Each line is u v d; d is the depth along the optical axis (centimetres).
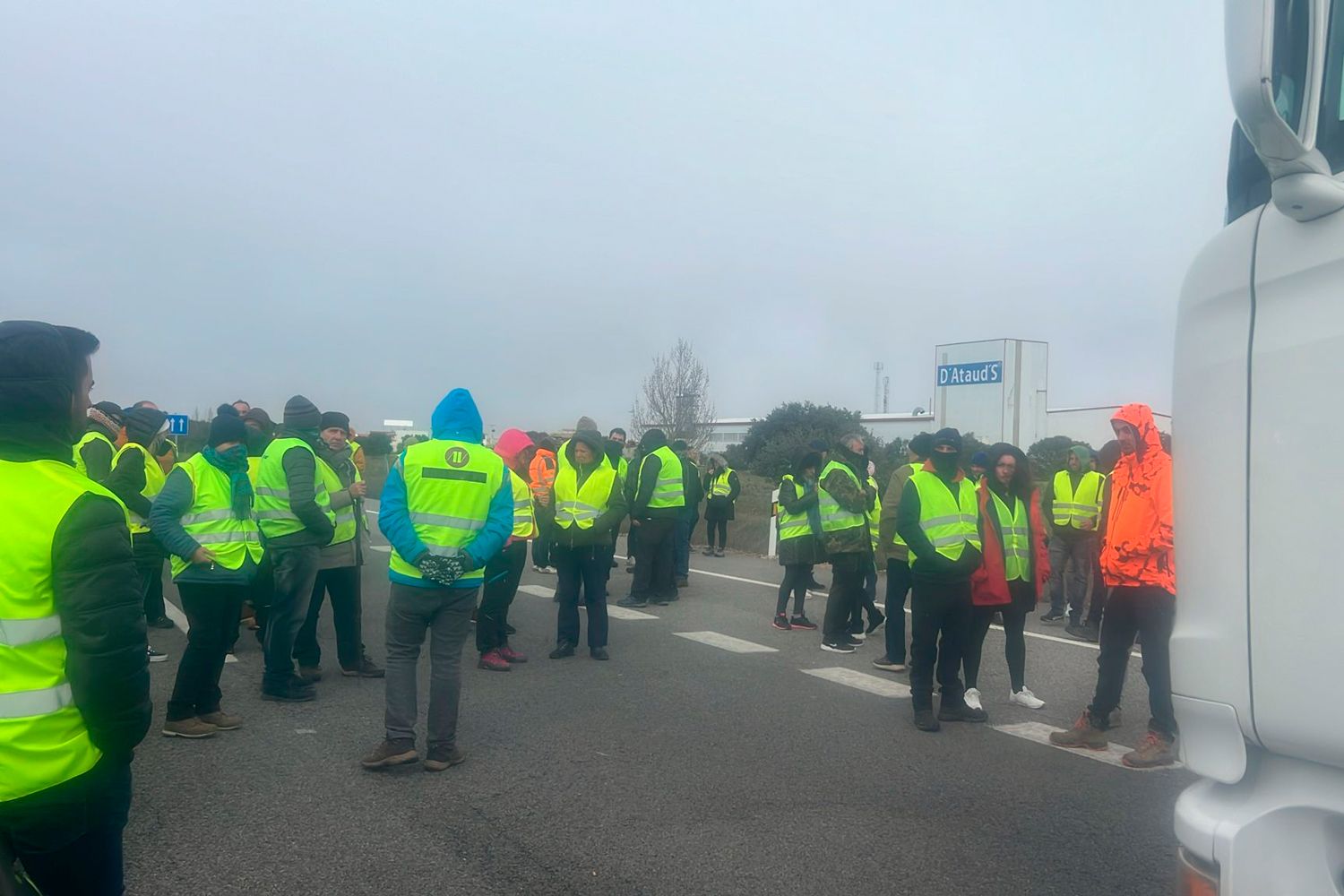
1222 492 236
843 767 616
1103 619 657
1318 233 216
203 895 425
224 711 725
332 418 847
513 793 559
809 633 1088
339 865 459
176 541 629
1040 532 804
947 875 459
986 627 757
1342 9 235
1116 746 671
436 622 600
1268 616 224
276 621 747
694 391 4084
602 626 930
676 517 1252
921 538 693
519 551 889
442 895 430
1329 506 211
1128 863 475
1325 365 213
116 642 250
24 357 250
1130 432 621
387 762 591
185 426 2220
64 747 248
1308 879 221
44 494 249
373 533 2280
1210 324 242
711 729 694
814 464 1091
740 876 453
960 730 705
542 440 1274
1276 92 220
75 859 264
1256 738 227
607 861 467
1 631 243
